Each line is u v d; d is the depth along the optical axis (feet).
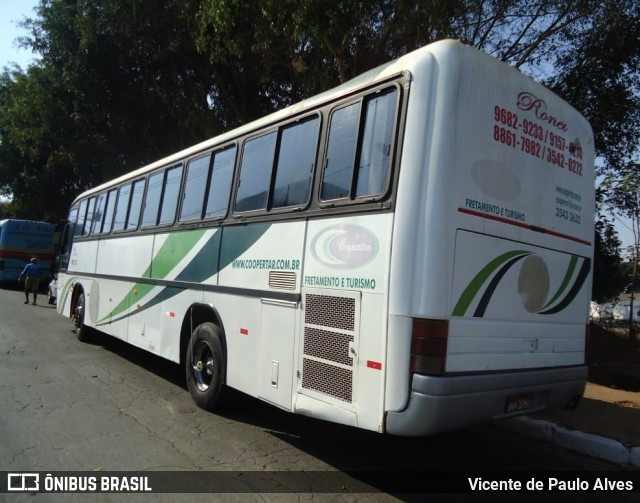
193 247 21.11
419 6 30.63
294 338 14.97
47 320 44.52
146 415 19.06
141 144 68.03
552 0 34.78
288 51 39.63
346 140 14.25
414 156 12.26
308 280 14.66
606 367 43.93
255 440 16.96
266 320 16.26
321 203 14.61
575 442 17.67
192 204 21.86
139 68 59.06
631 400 23.85
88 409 19.51
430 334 11.63
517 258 13.80
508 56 38.63
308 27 27.20
